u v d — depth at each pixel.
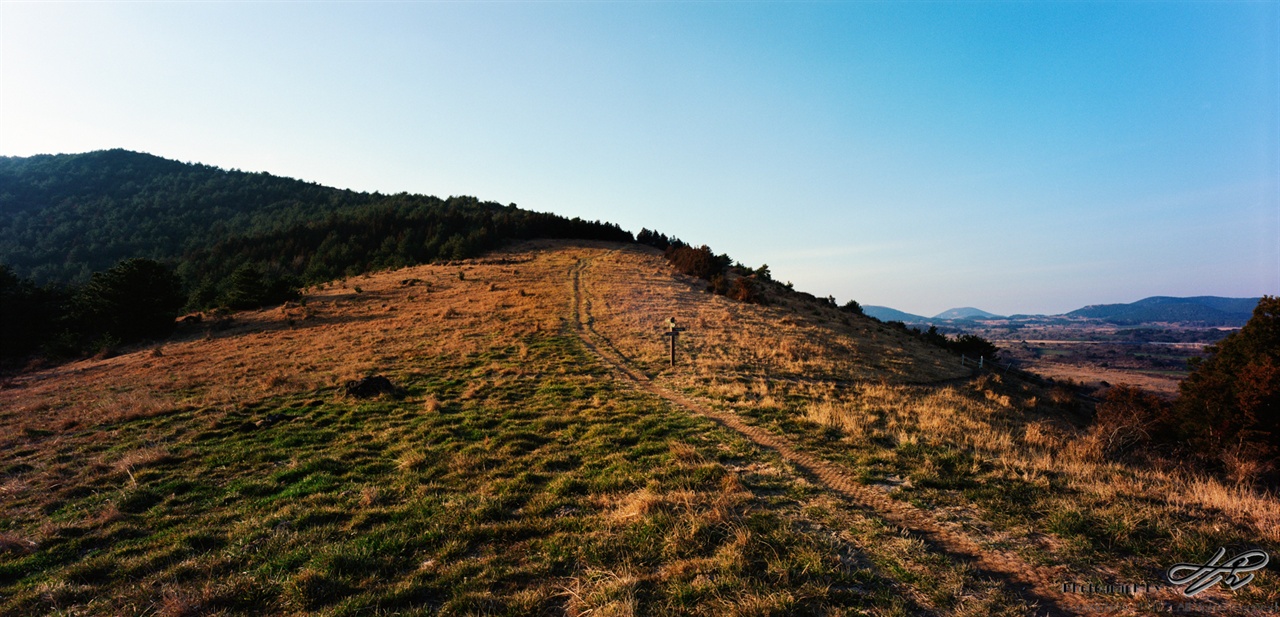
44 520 8.03
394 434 11.95
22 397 20.05
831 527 6.23
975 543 5.82
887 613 4.39
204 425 13.49
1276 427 13.05
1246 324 17.14
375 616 4.75
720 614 4.48
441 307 37.53
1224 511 6.47
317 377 19.22
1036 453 9.76
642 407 13.62
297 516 7.38
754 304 40.50
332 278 69.19
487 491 8.12
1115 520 6.10
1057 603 4.62
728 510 6.65
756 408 13.26
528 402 14.74
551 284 47.91
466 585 5.21
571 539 6.14
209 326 38.12
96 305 36.78
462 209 129.25
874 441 10.23
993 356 44.03
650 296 40.56
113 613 5.12
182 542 6.74
